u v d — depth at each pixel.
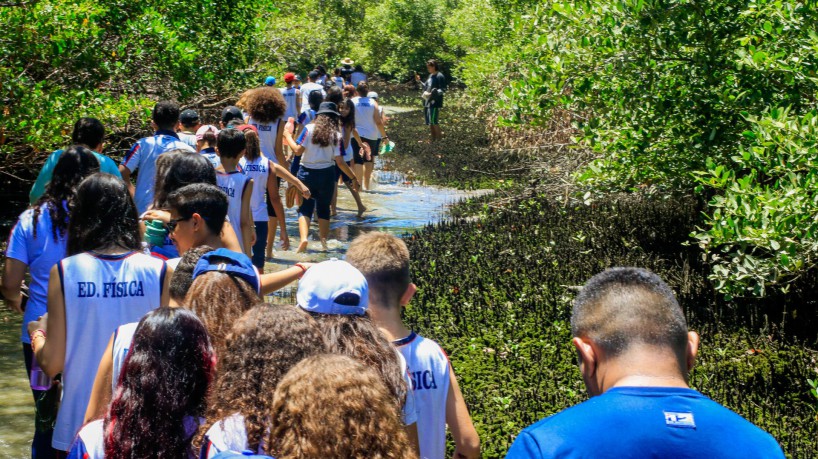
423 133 22.28
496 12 18.95
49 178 5.14
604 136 8.27
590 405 2.20
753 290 6.15
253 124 9.69
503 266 9.06
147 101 10.05
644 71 7.66
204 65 12.84
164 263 3.87
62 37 8.72
